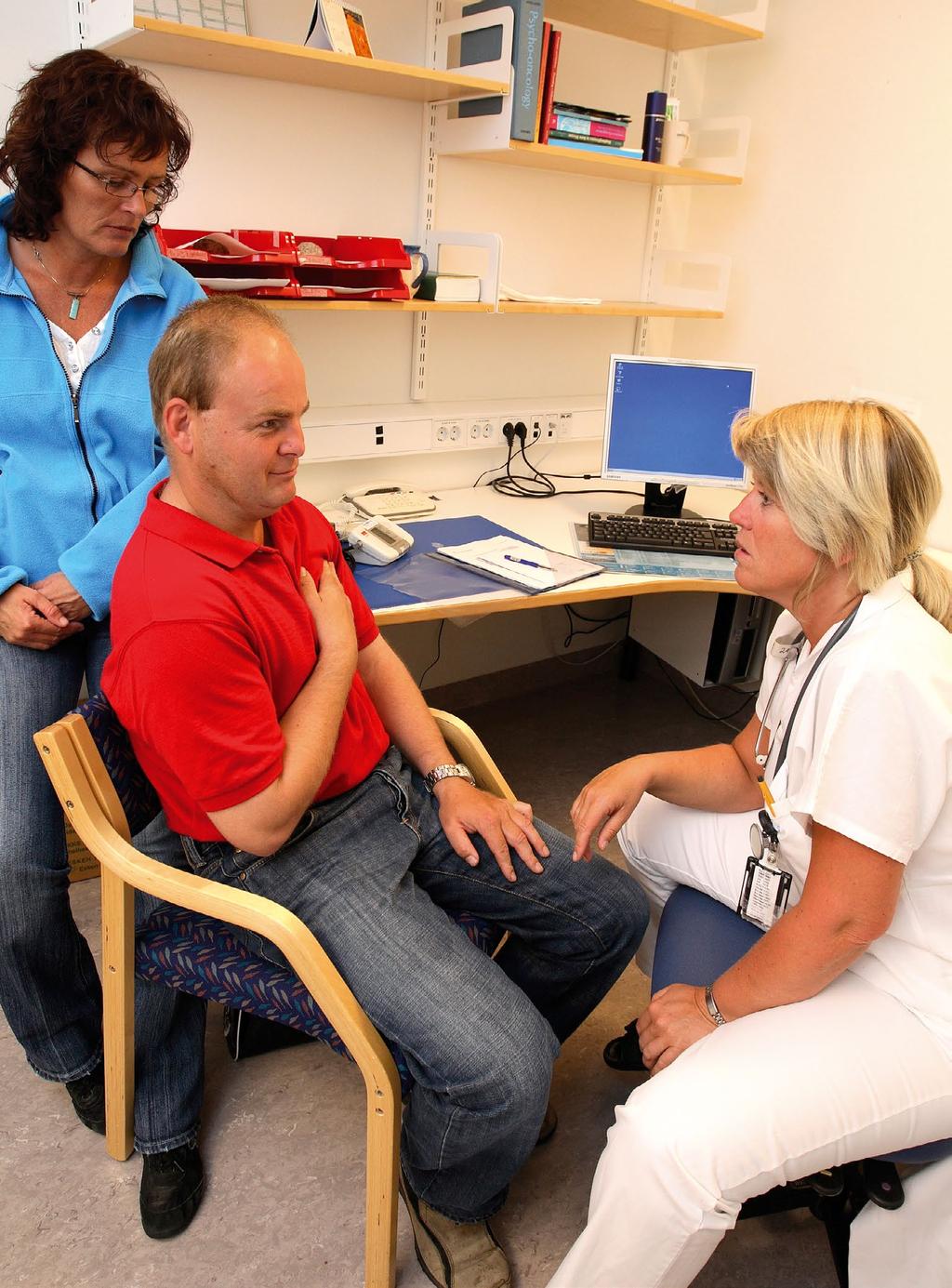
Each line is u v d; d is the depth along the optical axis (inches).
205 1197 58.5
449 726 62.2
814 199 106.6
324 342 95.7
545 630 127.2
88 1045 61.4
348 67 76.1
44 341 57.1
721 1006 47.8
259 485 45.3
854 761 42.5
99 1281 53.5
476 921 56.7
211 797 45.1
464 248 102.0
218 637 43.8
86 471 59.4
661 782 57.6
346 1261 55.1
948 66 92.7
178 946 52.5
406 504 95.6
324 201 91.3
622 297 118.8
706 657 113.6
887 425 43.4
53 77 51.1
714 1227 42.3
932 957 45.6
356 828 53.1
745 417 51.3
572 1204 59.1
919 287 99.3
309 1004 49.8
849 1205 54.6
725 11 105.7
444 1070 46.1
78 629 57.9
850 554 44.3
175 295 60.7
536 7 82.3
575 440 117.8
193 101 80.8
